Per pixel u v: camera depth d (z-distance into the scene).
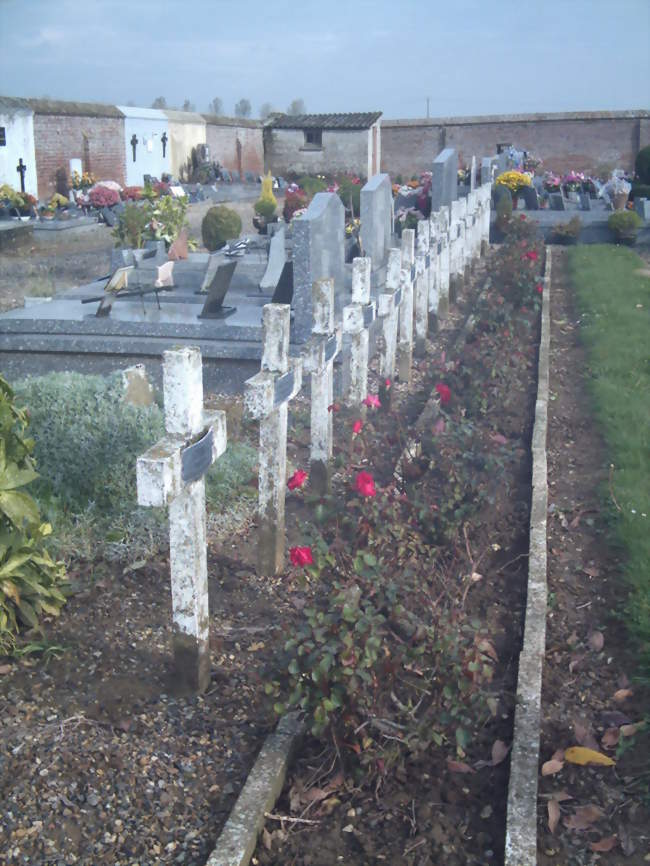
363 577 3.51
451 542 4.82
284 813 3.06
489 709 3.44
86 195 27.92
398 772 3.17
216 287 8.51
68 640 4.08
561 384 8.39
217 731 3.45
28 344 8.41
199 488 3.52
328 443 5.71
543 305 11.65
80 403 5.58
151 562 4.83
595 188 27.81
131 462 5.29
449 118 39.75
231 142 42.28
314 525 4.70
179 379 3.32
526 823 2.88
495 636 4.18
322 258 7.86
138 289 10.06
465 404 7.15
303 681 3.06
